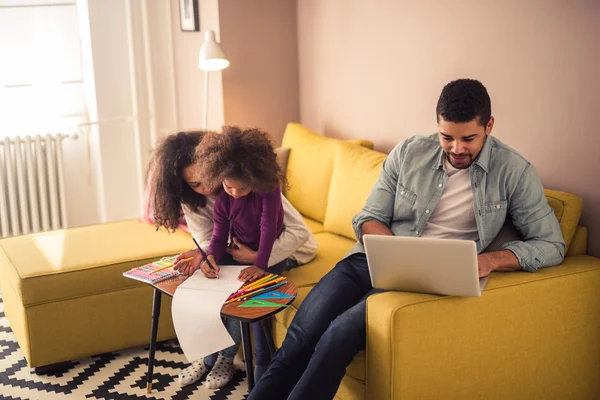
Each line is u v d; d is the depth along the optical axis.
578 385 2.32
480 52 2.73
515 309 2.15
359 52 3.44
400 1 3.11
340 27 3.55
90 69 4.20
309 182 3.31
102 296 2.84
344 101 3.61
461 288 2.02
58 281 2.75
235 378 2.73
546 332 2.22
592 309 2.27
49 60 4.17
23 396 2.64
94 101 4.23
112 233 3.22
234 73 3.83
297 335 2.22
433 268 2.02
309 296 2.30
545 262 2.21
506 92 2.64
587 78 2.33
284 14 3.89
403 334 2.02
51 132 4.24
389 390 2.05
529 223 2.24
